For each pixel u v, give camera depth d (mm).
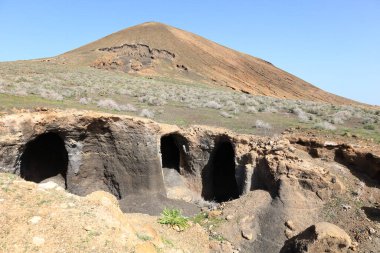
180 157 23781
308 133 20766
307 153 18344
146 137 20109
